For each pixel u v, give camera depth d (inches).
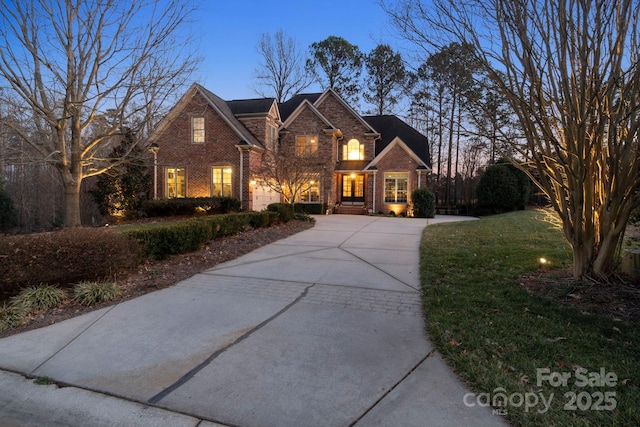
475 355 118.7
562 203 189.8
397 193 775.7
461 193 1140.5
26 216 887.7
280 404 97.5
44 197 904.3
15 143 431.8
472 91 196.4
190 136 675.4
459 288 195.0
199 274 238.7
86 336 141.9
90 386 107.3
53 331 147.0
